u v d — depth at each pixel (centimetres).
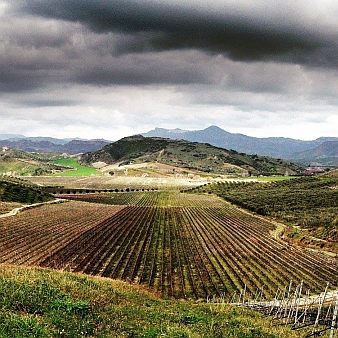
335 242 7612
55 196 16962
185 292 4331
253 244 7356
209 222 10138
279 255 6462
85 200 16000
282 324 2336
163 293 4200
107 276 4750
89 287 2328
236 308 2650
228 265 5678
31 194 14688
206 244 7188
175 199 16888
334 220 8700
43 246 6247
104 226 8650
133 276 4816
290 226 9856
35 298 1752
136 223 9406
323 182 17575
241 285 4712
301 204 12506
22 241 6506
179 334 1666
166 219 10381
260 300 4034
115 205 13912
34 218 9288
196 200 16538
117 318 1833
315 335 2009
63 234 7394
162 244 7025
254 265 5728
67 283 2241
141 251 6362
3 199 12888
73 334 1462
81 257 5662
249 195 16288
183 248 6744
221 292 4397
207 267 5522
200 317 2122
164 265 5519
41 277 2262
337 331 2066
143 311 2131
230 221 10481
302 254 6594
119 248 6481
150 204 14912
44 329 1391
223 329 1916
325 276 5191
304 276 5178
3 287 1786
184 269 5359
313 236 8381
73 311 1728
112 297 2267
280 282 4891
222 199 17062
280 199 13800
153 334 1642
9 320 1389
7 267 2522
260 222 10544
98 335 1534
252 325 2117
